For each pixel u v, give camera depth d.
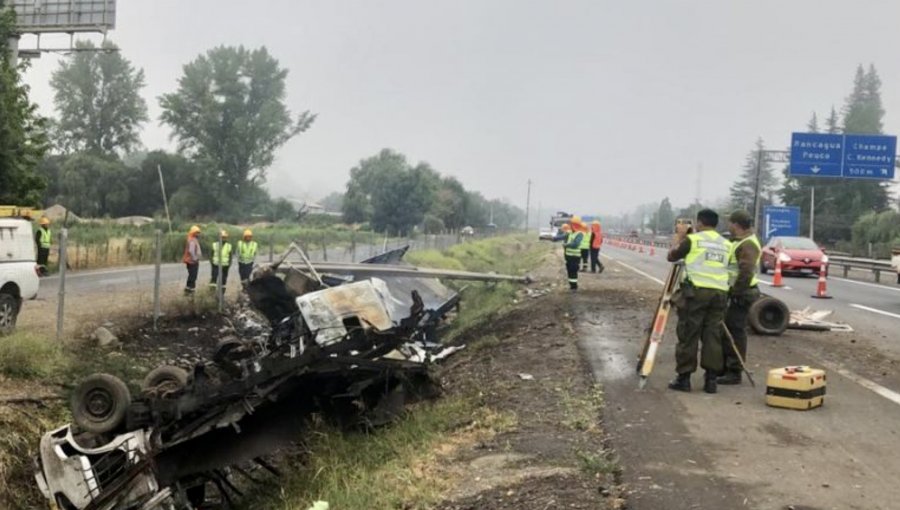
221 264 19.44
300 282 11.63
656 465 6.54
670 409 8.38
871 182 81.19
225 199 78.69
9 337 11.85
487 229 100.44
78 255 31.70
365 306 10.35
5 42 28.89
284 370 9.45
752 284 9.69
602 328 14.30
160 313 17.23
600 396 8.97
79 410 9.35
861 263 33.22
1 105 25.20
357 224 84.06
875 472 6.36
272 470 10.23
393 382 10.47
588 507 5.66
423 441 8.18
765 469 6.42
